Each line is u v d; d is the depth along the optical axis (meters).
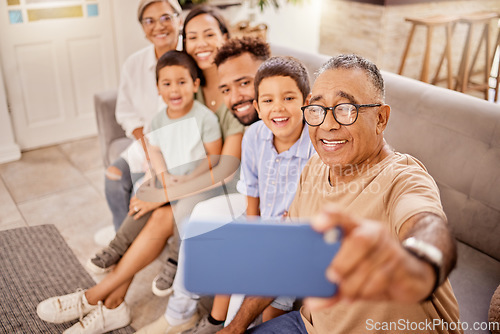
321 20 4.23
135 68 2.29
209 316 1.51
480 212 1.47
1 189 2.72
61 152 3.22
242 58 1.67
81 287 1.94
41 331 1.69
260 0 3.65
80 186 2.78
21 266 2.06
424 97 1.60
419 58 3.88
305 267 0.45
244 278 0.46
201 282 0.46
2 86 2.96
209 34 1.93
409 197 0.77
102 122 2.47
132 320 1.78
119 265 1.63
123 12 3.26
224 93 1.75
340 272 0.39
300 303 1.39
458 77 3.83
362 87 0.90
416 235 0.58
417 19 3.46
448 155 1.52
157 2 2.16
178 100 1.88
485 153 1.43
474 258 1.47
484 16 3.54
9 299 1.86
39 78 3.18
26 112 3.19
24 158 3.12
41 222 2.41
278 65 1.30
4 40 2.97
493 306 1.16
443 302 0.90
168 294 1.81
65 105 3.34
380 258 0.38
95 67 3.39
